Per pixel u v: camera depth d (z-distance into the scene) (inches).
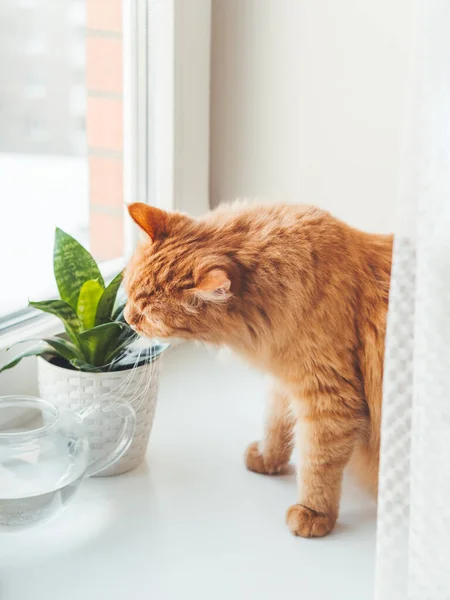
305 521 32.7
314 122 50.7
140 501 35.0
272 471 37.6
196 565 30.7
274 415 36.4
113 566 30.4
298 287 31.8
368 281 33.4
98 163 50.4
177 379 47.6
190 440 40.5
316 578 30.1
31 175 45.8
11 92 44.0
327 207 52.2
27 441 30.6
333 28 48.4
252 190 53.8
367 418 33.6
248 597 28.9
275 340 32.3
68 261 35.2
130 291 32.7
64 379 34.6
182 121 49.7
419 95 24.7
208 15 49.7
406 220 25.5
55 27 46.1
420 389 24.9
